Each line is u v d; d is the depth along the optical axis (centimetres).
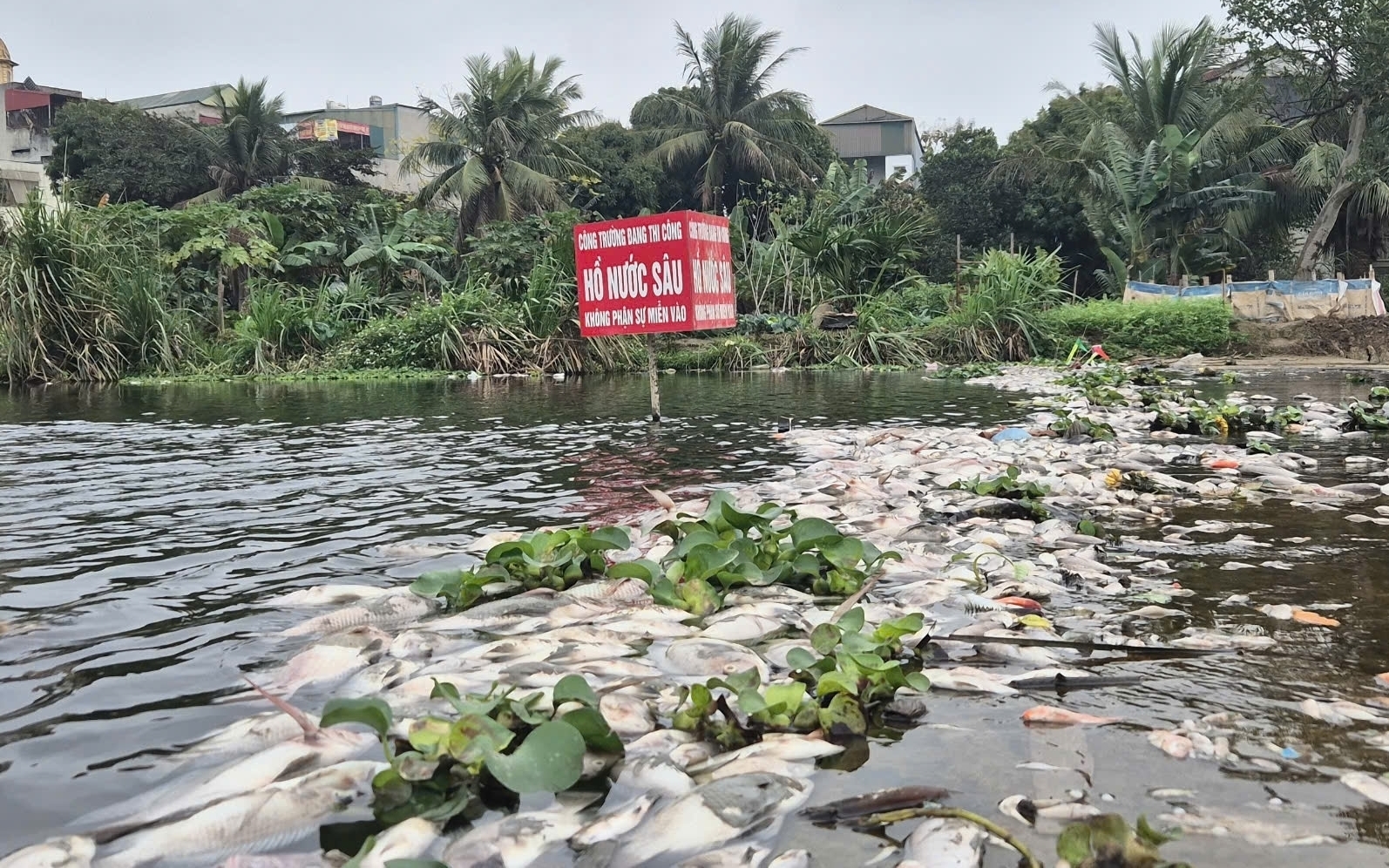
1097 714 207
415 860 142
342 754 190
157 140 3250
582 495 477
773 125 3588
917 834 155
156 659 250
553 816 166
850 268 2053
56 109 4056
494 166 2955
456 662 237
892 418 838
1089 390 966
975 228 3294
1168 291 2038
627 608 287
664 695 218
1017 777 178
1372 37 2228
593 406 1006
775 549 330
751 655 239
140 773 186
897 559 321
